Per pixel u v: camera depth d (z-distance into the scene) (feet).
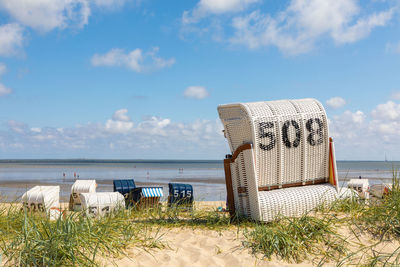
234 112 20.98
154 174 222.48
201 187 115.14
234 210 20.79
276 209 19.58
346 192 22.91
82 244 13.53
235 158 20.63
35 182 137.90
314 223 17.54
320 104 22.44
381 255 15.34
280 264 14.37
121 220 17.49
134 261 13.74
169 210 24.21
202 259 14.60
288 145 21.07
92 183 41.42
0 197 21.40
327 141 22.43
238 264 14.38
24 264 11.95
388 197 20.56
